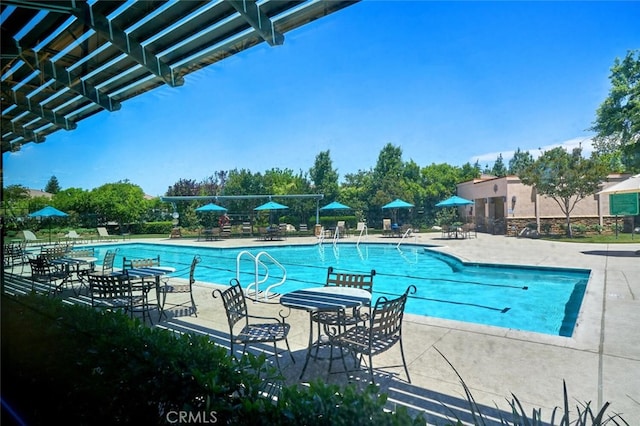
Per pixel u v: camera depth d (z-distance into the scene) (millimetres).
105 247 13445
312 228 22641
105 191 12023
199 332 4379
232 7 3111
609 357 3227
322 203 22234
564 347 3490
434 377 2943
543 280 8766
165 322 4836
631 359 3168
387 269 11477
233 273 11531
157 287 5215
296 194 22000
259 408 1477
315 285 9188
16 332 2721
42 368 2533
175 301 6059
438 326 4258
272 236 19312
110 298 4555
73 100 4852
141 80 4508
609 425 2215
